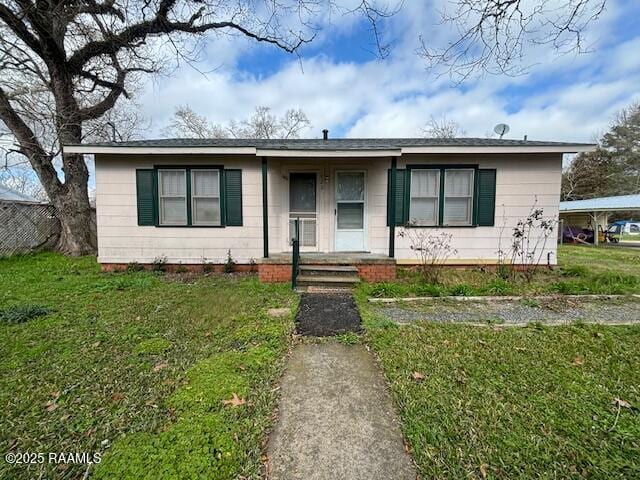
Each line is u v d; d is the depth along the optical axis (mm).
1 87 9164
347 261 6262
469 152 6625
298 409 2207
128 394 2391
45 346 3201
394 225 6422
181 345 3262
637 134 26938
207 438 1893
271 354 2992
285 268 6215
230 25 8797
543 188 6977
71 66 9414
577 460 1740
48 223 10008
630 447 1831
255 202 7207
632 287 5613
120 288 5633
